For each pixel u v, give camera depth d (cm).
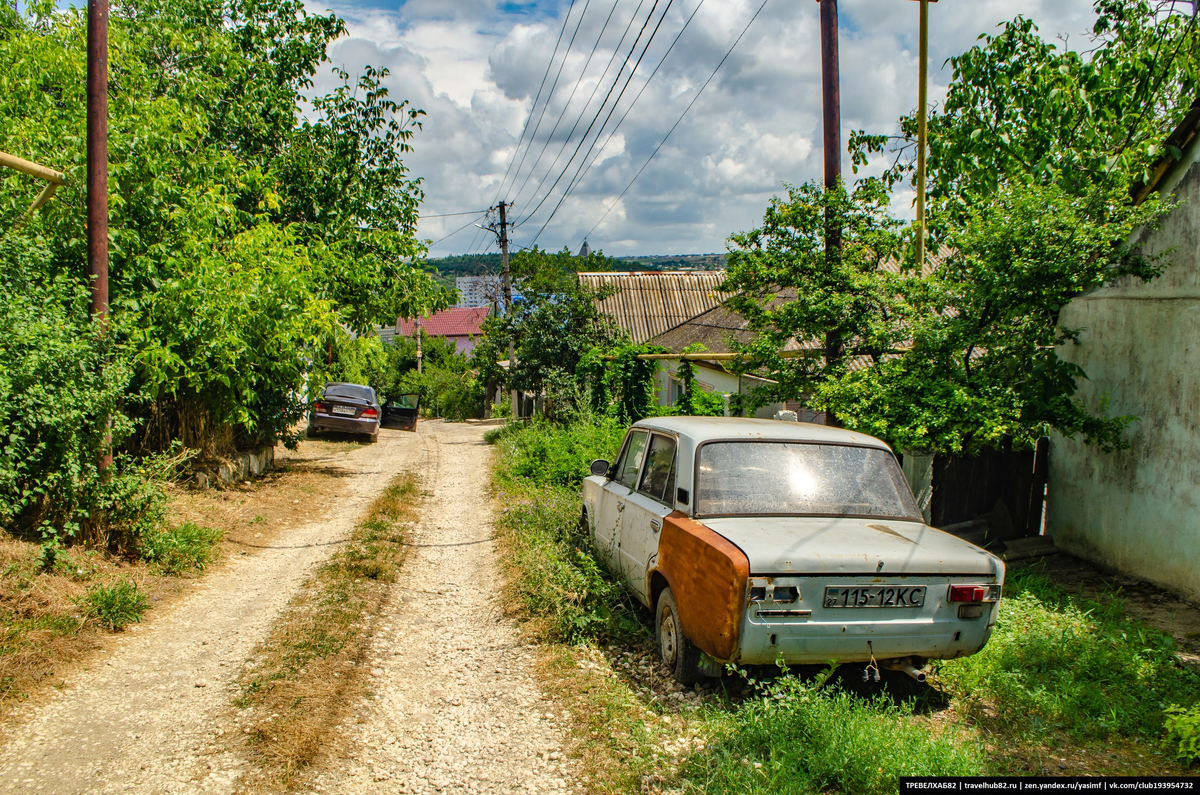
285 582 679
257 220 1295
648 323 2459
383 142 1562
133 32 1112
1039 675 457
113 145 809
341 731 394
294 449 1407
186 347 901
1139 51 928
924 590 401
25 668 439
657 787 342
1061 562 727
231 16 1420
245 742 373
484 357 2803
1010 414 637
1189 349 614
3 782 332
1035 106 924
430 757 371
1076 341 706
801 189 845
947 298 709
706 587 409
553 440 1428
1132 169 687
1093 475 718
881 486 489
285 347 1034
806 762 347
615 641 532
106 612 534
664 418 607
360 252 1519
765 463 489
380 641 538
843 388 688
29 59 885
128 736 379
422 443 2209
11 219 703
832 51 811
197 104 1155
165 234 889
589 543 719
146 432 948
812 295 784
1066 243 641
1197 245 607
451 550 830
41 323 590
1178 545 621
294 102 1466
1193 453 608
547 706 432
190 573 679
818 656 394
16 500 599
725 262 906
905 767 337
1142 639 498
